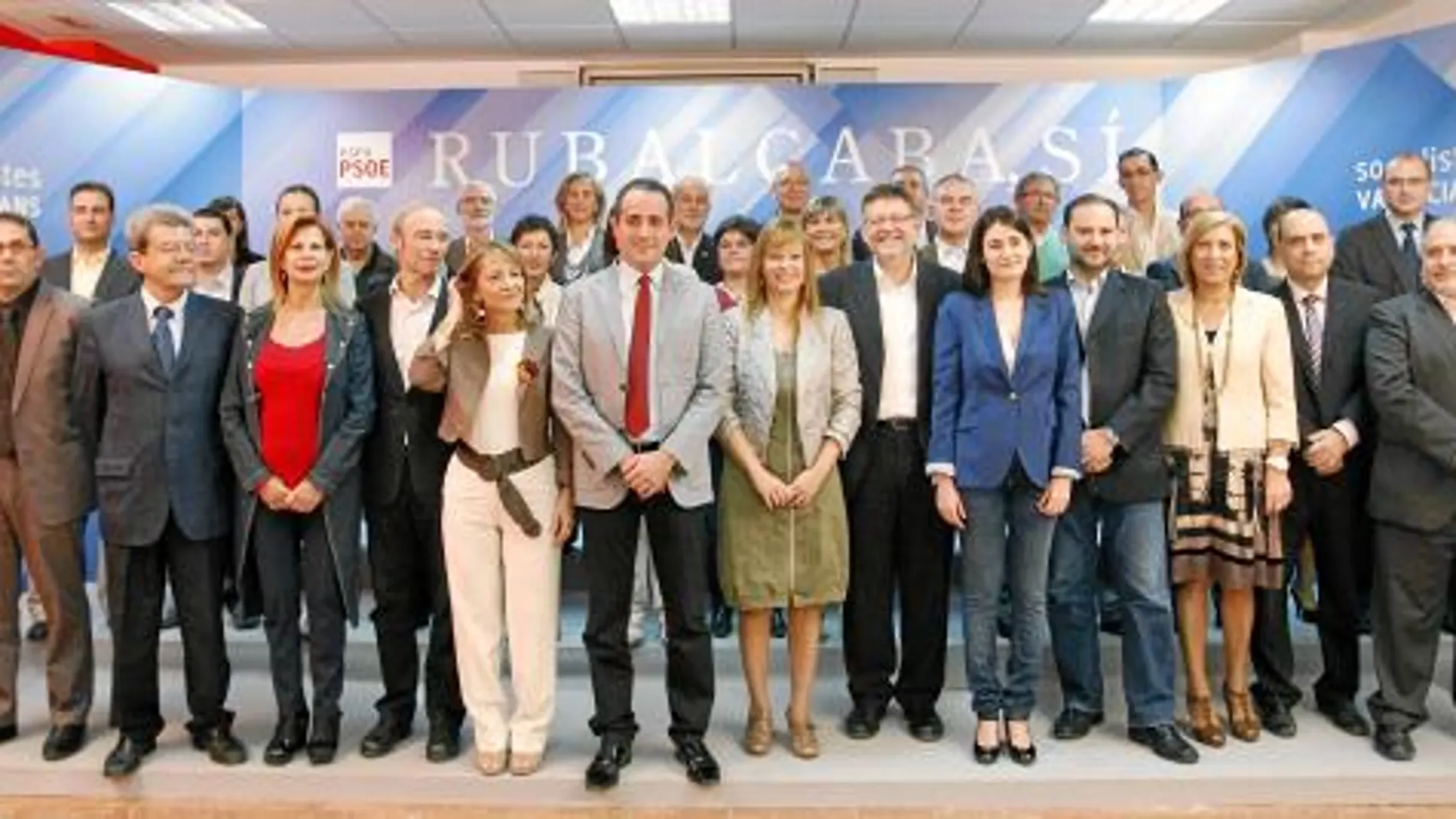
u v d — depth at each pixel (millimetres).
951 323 3248
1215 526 3287
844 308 3383
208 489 3209
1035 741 3398
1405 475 3234
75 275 4227
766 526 3172
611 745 3141
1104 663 3926
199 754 3305
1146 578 3287
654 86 6441
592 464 3029
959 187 4160
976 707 3275
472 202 4648
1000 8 6129
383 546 3289
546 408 3113
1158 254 4621
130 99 5910
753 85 6328
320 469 3135
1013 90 6270
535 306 3336
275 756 3221
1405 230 3934
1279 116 5773
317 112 6344
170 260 3158
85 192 4207
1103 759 3256
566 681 3908
